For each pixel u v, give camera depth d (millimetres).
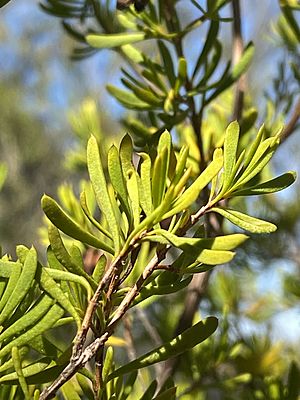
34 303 166
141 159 186
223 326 404
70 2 371
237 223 160
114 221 166
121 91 318
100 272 175
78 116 478
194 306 379
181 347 177
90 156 168
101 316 168
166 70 306
